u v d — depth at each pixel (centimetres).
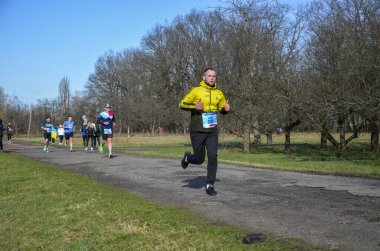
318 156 1978
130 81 8275
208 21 2806
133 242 498
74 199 751
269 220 558
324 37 1828
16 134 7044
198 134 726
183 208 646
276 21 2231
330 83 1752
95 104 8519
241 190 784
